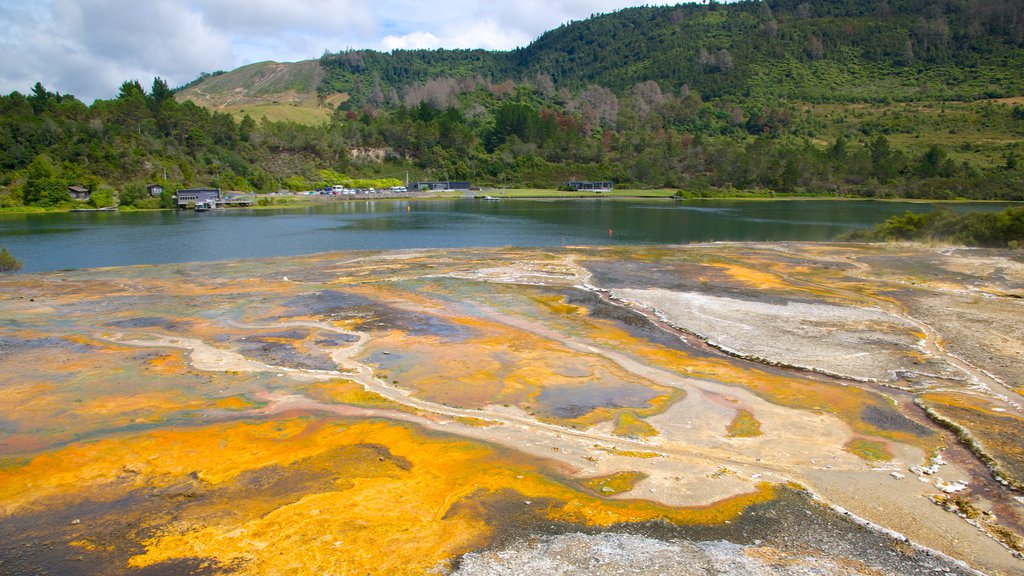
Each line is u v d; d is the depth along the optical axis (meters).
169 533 14.04
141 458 17.66
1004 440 18.73
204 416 20.73
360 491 15.84
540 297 39.81
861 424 20.23
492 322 33.66
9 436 19.17
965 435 19.11
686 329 31.86
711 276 46.94
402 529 14.14
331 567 12.74
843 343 29.30
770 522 14.63
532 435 19.38
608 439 19.22
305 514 14.76
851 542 13.84
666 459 17.81
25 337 30.31
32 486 16.16
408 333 31.31
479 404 22.03
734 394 22.91
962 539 13.98
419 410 21.38
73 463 17.38
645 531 14.22
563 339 30.48
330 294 40.38
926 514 14.99
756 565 12.88
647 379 24.61
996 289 41.47
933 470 17.16
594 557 13.08
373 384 24.00
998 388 23.45
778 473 17.03
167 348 28.61
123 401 22.09
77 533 14.08
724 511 15.08
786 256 57.41
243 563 12.90
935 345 28.94
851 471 17.16
